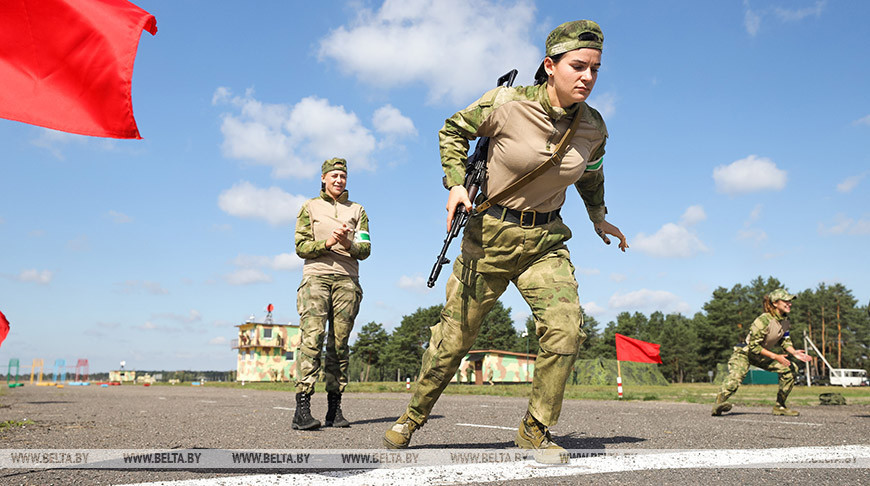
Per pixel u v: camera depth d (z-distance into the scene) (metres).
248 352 55.94
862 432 4.75
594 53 2.90
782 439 4.23
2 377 67.50
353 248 5.38
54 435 4.45
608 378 49.75
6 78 2.16
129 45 2.24
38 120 2.18
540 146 3.03
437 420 5.96
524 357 46.72
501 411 7.62
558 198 3.26
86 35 2.21
